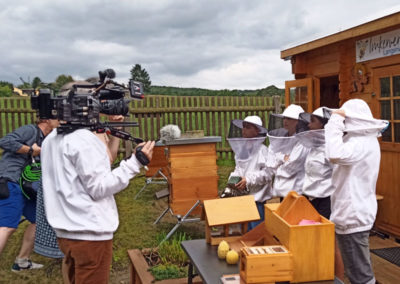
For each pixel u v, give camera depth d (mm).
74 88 2555
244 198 2957
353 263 3039
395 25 4711
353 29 5141
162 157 8125
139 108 11453
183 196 5395
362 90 5477
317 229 2104
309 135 3557
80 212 2373
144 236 5859
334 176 3113
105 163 2430
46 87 2654
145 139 11609
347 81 5816
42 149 2568
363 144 3018
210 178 5453
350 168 2992
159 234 5762
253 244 2689
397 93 4875
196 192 5418
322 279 2125
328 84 7457
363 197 2996
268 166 4234
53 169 2449
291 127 4016
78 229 2346
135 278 3957
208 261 2520
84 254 2385
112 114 2598
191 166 5391
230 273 2334
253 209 2893
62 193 2381
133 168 2459
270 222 2432
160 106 11734
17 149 4066
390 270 3980
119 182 2398
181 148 5355
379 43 5062
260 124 4402
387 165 5129
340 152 2912
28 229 4621
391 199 5078
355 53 5594
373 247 4648
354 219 2975
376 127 3018
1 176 4109
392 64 4914
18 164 4199
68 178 2365
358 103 3121
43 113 2443
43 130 4320
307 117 3604
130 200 8109
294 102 7320
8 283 4441
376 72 5199
